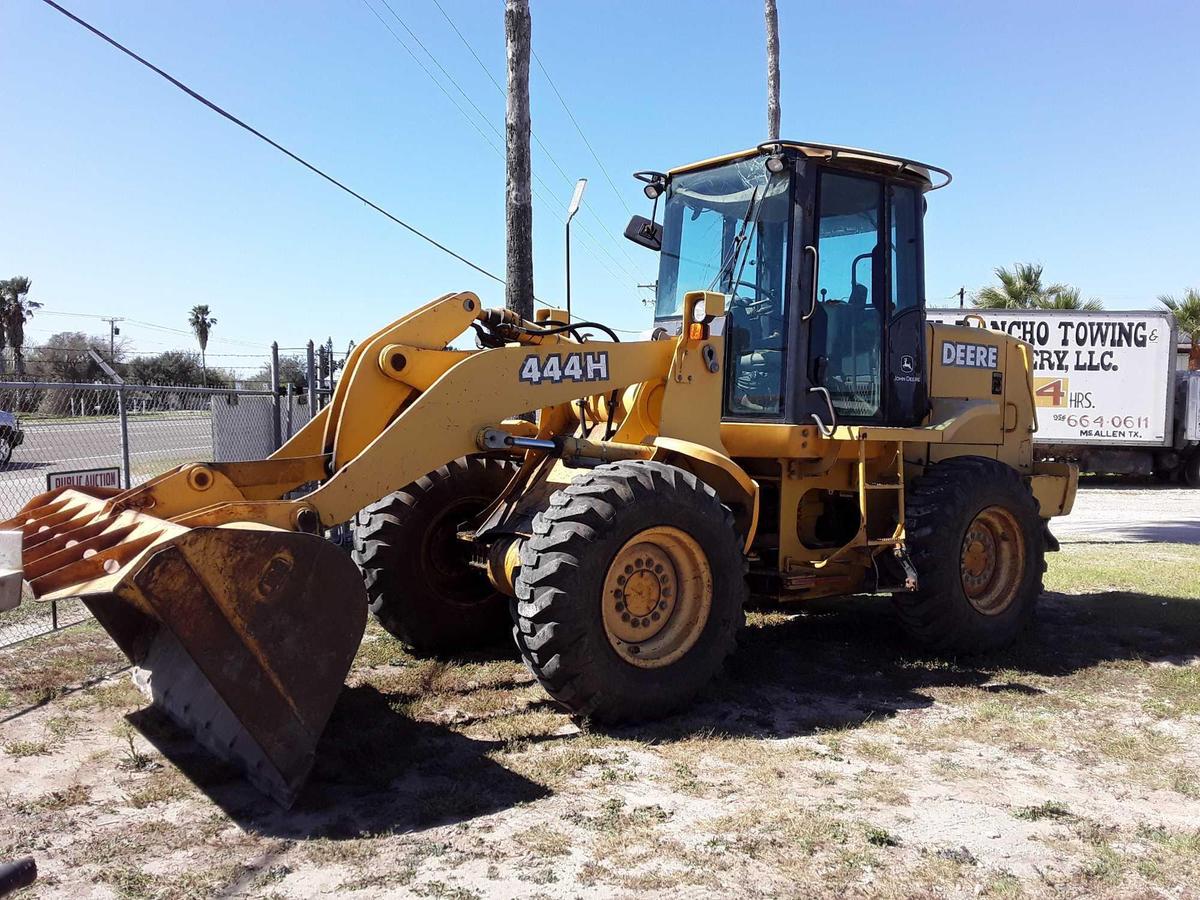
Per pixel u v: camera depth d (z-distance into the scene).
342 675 3.78
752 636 6.57
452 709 4.93
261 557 3.60
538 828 3.56
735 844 3.44
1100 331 19.20
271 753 3.63
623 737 4.55
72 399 9.73
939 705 5.17
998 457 7.25
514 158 8.70
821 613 7.38
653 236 6.67
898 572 5.93
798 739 4.59
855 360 6.09
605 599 4.60
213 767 4.07
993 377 7.20
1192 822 3.73
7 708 4.88
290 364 11.00
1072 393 19.38
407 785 3.97
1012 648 6.34
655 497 4.68
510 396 4.89
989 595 6.44
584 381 5.12
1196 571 9.56
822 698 5.27
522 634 4.52
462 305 5.25
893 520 6.36
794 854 3.38
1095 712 5.09
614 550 4.54
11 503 8.48
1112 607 7.57
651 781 4.02
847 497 6.40
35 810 3.71
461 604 6.03
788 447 5.66
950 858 3.38
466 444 4.76
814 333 5.81
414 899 3.05
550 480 5.05
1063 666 5.97
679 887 3.14
